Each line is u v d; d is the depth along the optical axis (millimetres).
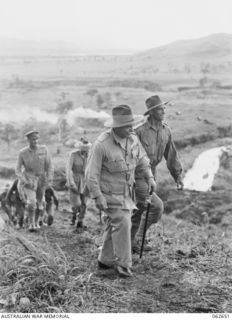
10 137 61250
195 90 110438
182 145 50094
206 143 51938
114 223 4781
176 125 57625
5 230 6078
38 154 8102
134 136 5086
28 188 8070
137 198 5461
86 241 6738
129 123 4711
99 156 4754
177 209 21297
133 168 4910
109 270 4957
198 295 4223
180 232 7641
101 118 75125
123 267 4750
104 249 5000
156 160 5672
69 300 4004
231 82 130375
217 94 101125
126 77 172875
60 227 8414
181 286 4445
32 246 4961
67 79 166750
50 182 8320
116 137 4816
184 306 3988
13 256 4773
